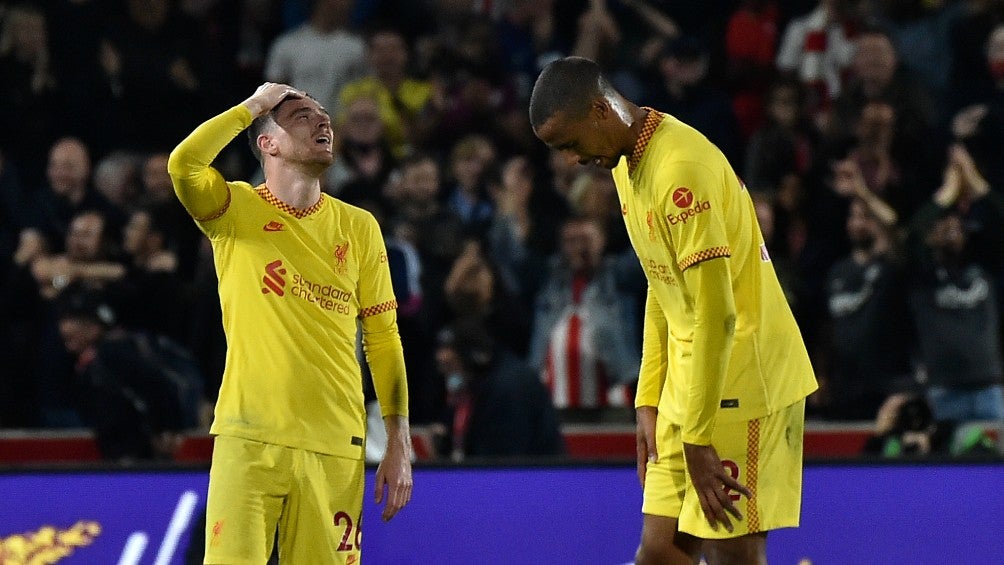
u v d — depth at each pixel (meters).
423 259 29.16
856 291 28.44
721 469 14.79
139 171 31.23
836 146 32.19
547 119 14.70
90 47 33.59
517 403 24.52
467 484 21.59
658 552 16.09
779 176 32.06
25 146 32.81
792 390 15.59
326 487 16.16
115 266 28.77
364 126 31.64
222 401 16.16
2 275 30.42
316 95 34.38
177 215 30.41
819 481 21.39
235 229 16.17
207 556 15.87
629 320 29.00
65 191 30.67
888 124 32.00
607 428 27.16
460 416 24.89
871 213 28.92
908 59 35.62
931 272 27.92
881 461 21.45
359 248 16.66
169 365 26.56
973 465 21.47
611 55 35.72
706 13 38.62
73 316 27.66
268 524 15.98
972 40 35.12
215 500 15.93
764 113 33.94
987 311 27.66
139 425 26.06
